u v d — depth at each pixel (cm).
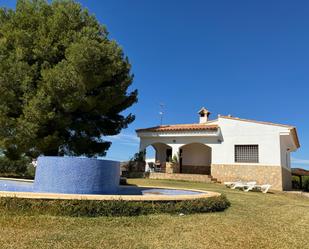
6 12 1775
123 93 1852
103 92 1708
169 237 571
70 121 1622
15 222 606
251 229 685
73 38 1634
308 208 1160
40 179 885
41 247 470
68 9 1730
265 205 1134
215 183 2178
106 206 697
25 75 1498
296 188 3275
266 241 598
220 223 714
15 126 1455
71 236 536
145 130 2653
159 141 2611
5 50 1555
